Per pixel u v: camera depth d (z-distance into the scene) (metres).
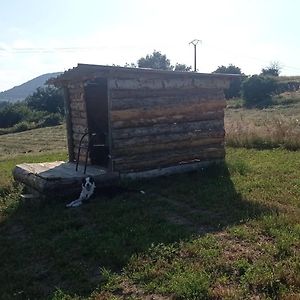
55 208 9.17
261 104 51.12
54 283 5.73
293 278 5.09
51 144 37.53
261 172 11.66
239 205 8.47
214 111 12.49
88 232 7.38
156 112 11.32
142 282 5.41
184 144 11.91
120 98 10.72
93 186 9.59
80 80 11.40
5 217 9.09
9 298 5.36
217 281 5.23
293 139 16.19
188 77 11.75
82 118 12.25
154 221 7.75
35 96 90.12
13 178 12.98
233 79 12.76
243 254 5.98
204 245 6.41
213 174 11.52
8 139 48.66
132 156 11.02
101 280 5.58
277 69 84.00
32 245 7.16
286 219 7.23
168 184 10.62
